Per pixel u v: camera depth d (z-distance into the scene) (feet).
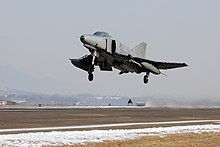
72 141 178.70
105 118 331.16
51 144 168.86
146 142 182.80
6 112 413.39
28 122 274.16
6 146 159.53
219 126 269.44
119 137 196.24
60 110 490.49
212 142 188.44
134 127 255.29
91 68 414.82
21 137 184.34
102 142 178.50
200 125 276.00
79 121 291.17
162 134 215.72
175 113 446.60
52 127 241.55
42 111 449.48
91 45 376.68
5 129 225.15
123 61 424.05
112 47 397.19
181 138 201.05
